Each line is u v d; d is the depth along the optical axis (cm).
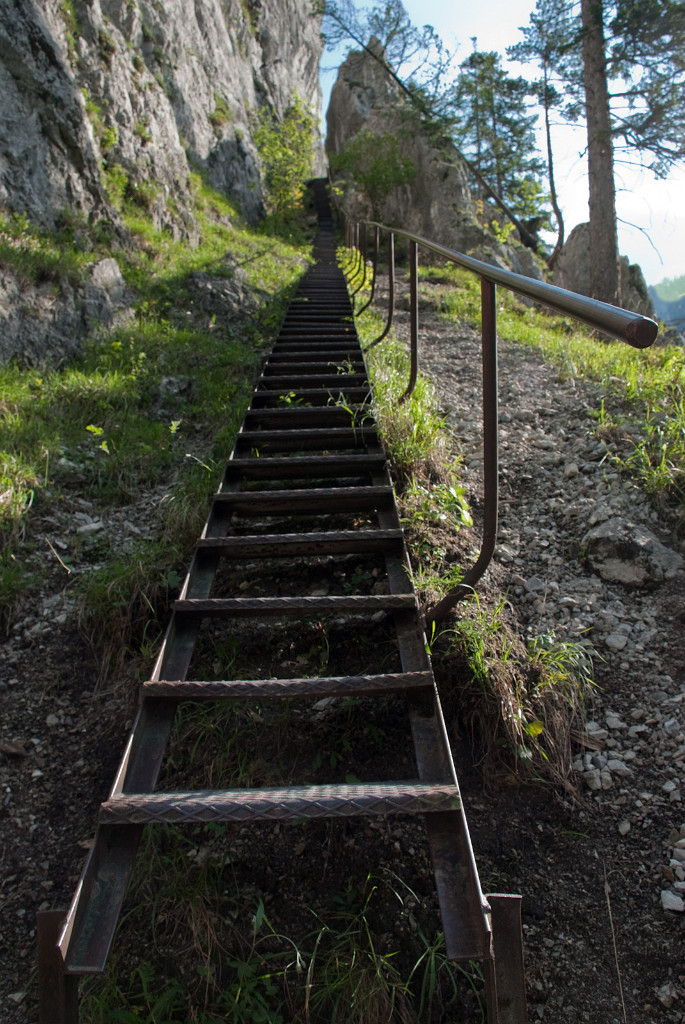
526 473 402
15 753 263
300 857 223
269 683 214
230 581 326
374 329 735
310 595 312
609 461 387
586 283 1886
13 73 670
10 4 676
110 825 178
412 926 206
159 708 217
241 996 194
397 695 261
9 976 208
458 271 1355
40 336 556
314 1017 190
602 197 1563
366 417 414
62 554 356
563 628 288
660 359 561
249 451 402
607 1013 187
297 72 3528
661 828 222
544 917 207
